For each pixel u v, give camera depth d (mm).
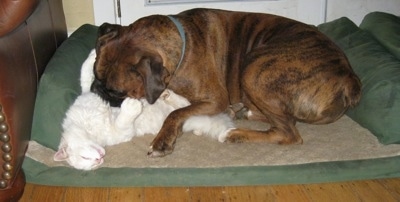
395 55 3072
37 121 2494
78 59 2932
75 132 2344
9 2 1936
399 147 2500
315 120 2518
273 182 2373
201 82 2619
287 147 2549
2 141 2018
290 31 2646
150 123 2699
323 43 2529
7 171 2082
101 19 3957
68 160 2326
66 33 3598
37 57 2588
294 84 2436
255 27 2822
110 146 2559
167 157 2463
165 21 2537
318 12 4191
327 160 2432
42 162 2408
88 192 2354
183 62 2557
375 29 3387
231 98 2879
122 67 2338
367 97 2621
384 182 2416
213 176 2350
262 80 2488
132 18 4027
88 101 2484
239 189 2367
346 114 2902
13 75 2045
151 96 2281
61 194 2338
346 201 2264
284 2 4117
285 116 2545
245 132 2598
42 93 2514
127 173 2354
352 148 2516
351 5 4199
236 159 2436
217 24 2777
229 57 2789
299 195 2314
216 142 2629
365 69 2803
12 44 2119
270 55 2498
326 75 2412
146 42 2418
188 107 2645
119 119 2459
